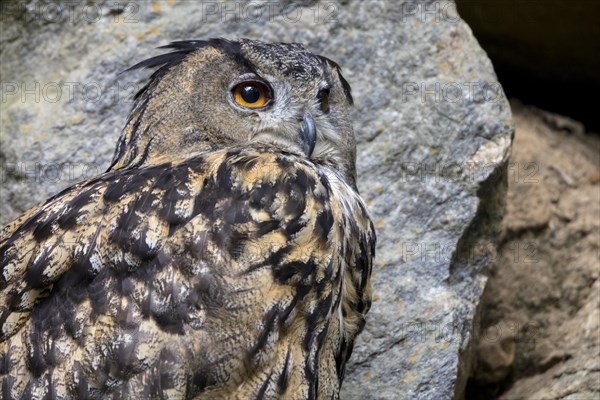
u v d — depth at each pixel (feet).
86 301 23.22
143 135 27.91
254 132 28.14
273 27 36.83
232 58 28.32
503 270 39.73
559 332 38.96
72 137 35.50
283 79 28.43
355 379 33.09
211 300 23.20
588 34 40.63
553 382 37.37
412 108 36.06
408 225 34.83
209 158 25.79
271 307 23.63
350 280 27.17
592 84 44.34
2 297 23.95
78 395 22.48
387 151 35.63
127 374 22.57
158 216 23.81
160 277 23.18
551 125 44.75
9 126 35.63
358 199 28.04
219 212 24.00
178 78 27.99
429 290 34.09
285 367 23.97
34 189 34.88
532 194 41.32
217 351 23.12
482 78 36.47
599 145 44.34
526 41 42.09
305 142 28.22
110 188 24.76
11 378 22.93
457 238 34.71
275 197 24.48
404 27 37.09
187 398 23.06
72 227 24.16
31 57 37.04
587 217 41.16
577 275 40.01
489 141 35.76
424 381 32.96
